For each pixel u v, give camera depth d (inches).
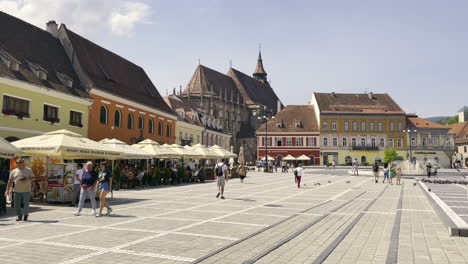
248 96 4576.8
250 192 940.6
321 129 3400.6
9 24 1221.1
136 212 567.8
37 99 1111.0
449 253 319.9
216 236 387.9
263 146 3459.6
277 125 3476.9
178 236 387.2
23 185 486.9
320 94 3604.8
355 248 342.0
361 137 3400.6
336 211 585.9
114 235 390.9
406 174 1985.7
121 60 1887.3
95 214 530.0
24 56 1171.9
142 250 326.6
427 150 3398.1
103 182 533.3
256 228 433.4
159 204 673.6
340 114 3408.0
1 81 973.2
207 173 1557.6
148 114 1825.8
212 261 293.7
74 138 728.3
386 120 3410.4
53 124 1179.9
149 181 1177.4
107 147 791.7
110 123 1491.1
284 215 538.0
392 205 671.8
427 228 438.9
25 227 438.9
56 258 298.0
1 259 294.4
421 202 725.3
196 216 526.3
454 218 460.1
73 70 1398.9
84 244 348.5
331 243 359.6
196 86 4008.4
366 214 555.2
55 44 1403.8
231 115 4153.5
